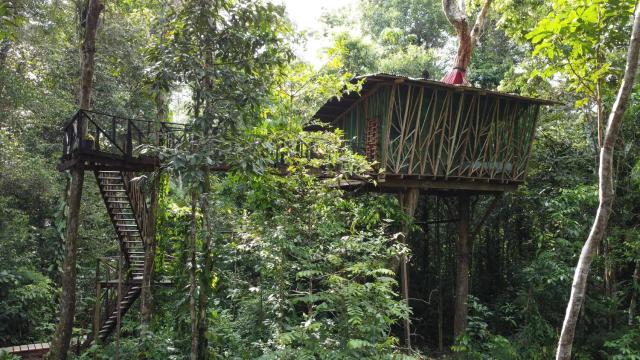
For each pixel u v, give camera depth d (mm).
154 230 7555
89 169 6895
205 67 5215
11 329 10312
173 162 4812
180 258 7113
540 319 10297
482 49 18922
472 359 9312
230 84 5242
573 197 10477
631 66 4141
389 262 8273
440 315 12531
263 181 5844
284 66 6117
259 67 5609
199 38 5281
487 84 17172
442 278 14359
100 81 12914
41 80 11898
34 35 10570
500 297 12414
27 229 11508
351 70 16516
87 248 12359
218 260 6188
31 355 9188
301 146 6457
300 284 6406
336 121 11086
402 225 9164
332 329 5660
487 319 12055
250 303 6047
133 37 10922
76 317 10125
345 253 6195
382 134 9062
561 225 11109
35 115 11547
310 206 5973
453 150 9617
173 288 8016
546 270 10414
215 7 5242
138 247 9086
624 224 10844
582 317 10508
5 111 10875
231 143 5215
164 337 6984
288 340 4980
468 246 11203
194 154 4883
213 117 5180
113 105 13125
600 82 6184
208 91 5199
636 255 10078
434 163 9414
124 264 8922
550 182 12531
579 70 6141
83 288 11812
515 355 9266
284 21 5953
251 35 5434
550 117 12672
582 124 12305
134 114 13688
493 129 10125
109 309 8781
